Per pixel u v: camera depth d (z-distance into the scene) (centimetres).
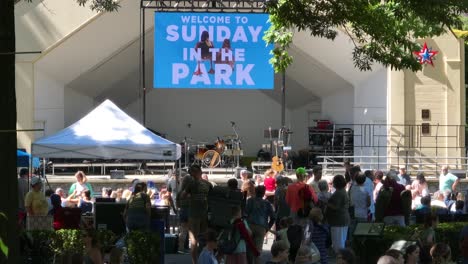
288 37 1784
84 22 2978
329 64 3262
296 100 3725
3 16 952
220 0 2967
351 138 3325
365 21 1541
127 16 3016
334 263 1573
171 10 3005
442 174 2391
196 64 2972
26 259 1370
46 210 1703
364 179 1708
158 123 3803
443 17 1424
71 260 1020
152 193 2133
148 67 3388
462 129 3127
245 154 3822
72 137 1803
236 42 2972
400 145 3117
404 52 1616
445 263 1110
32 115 3041
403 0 1423
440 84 3127
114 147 1794
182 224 1798
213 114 3838
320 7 1543
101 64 3180
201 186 1559
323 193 1716
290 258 1347
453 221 1692
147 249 1388
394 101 3128
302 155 3366
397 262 916
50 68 3077
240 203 1511
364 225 1398
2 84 954
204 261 1221
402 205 1658
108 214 1706
